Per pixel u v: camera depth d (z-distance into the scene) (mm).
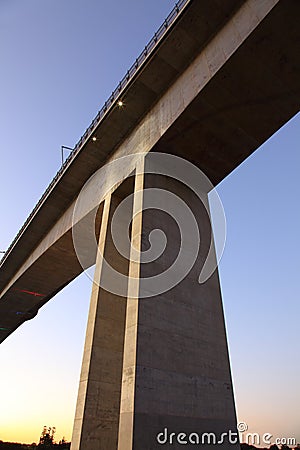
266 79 11086
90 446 10320
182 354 9984
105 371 11867
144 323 9633
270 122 12438
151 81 14211
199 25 11969
